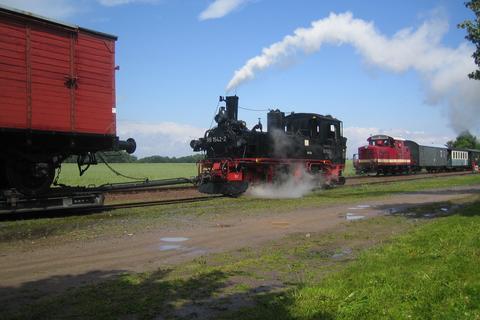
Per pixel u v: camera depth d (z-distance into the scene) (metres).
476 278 6.34
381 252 8.72
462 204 18.19
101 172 53.94
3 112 13.66
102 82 16.27
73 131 15.36
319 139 27.00
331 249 9.74
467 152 74.00
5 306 6.02
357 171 49.09
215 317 5.56
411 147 55.75
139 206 17.77
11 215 15.48
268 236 11.32
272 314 5.50
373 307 5.44
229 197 21.78
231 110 23.31
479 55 14.04
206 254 9.27
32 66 14.32
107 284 6.97
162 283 7.05
